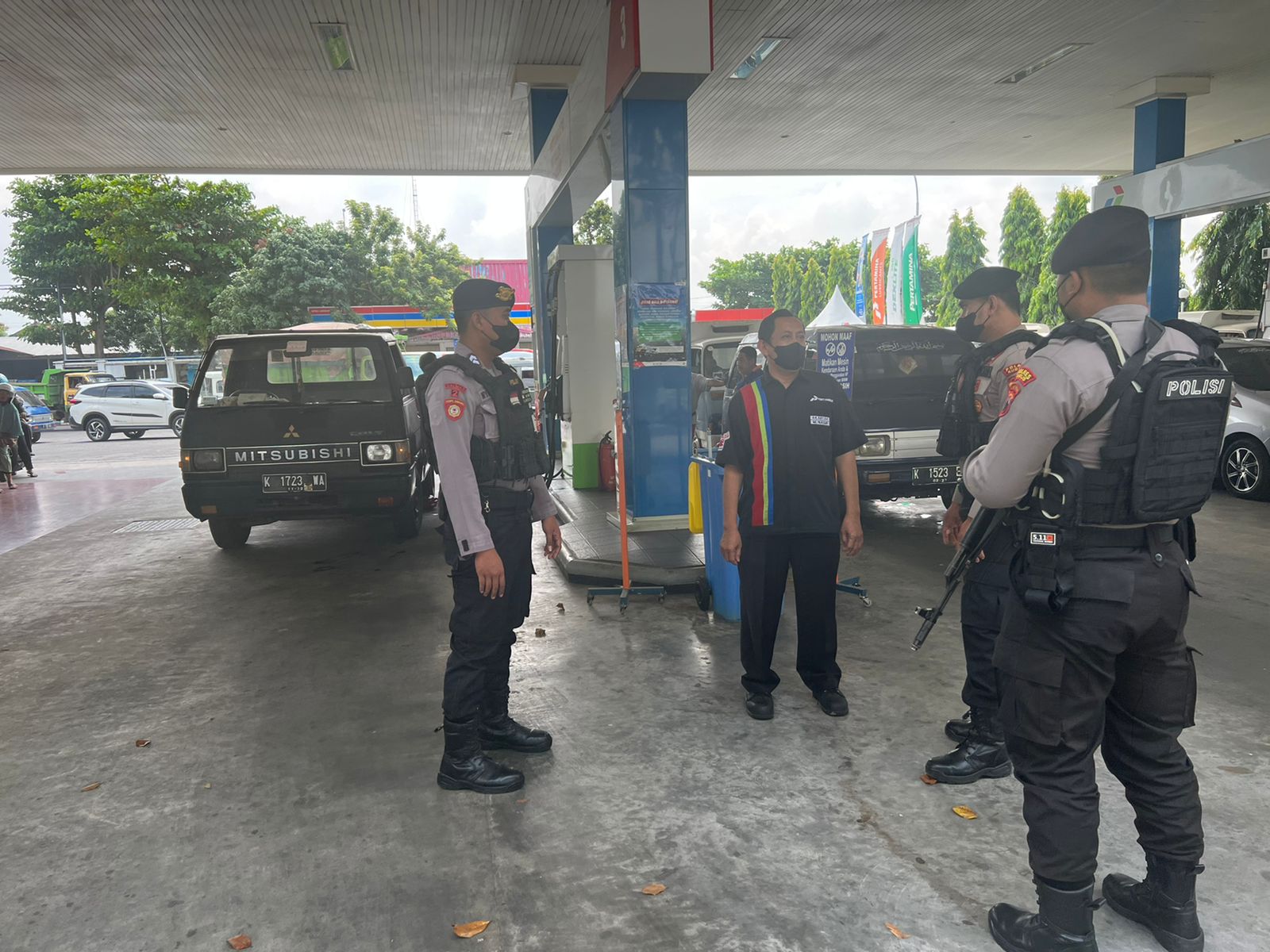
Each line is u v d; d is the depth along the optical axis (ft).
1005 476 6.44
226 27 28.60
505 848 8.84
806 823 9.13
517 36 30.30
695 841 8.85
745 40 31.63
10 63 31.30
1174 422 6.05
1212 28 31.37
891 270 99.96
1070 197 113.60
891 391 22.82
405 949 7.30
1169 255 37.29
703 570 18.10
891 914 7.57
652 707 12.42
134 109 37.37
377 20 28.37
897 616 16.48
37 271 151.23
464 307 10.11
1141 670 6.72
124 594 20.16
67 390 103.50
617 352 23.70
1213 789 9.57
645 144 21.30
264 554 24.25
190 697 13.50
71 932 7.66
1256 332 45.83
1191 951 6.85
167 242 103.14
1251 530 22.98
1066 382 6.11
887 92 38.29
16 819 9.78
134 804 10.03
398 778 10.50
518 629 16.21
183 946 7.43
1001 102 39.99
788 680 13.41
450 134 42.75
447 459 9.59
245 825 9.48
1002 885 7.96
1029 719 6.65
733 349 38.19
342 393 23.47
